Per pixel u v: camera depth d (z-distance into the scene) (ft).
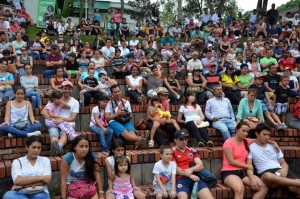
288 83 28.68
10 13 54.19
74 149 17.04
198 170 18.97
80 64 33.96
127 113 22.29
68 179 17.16
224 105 25.08
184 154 19.31
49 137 20.62
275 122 26.17
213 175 19.42
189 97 24.13
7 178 17.13
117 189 17.52
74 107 21.95
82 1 74.43
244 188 19.10
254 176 19.22
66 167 16.93
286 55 37.17
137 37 60.08
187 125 23.40
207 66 36.94
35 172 16.12
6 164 17.71
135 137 21.77
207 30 56.49
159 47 50.01
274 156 20.06
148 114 23.61
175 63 36.11
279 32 58.80
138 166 20.02
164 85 31.01
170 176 18.47
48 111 21.35
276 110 27.32
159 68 32.99
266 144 20.18
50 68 33.37
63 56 36.99
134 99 28.86
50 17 57.11
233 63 37.68
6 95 25.59
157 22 64.18
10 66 28.86
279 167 19.77
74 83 29.07
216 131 24.22
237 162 19.54
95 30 59.21
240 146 20.02
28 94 24.64
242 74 31.55
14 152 19.62
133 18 112.98
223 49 48.03
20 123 20.01
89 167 17.08
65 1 90.48
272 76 30.53
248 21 65.05
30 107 21.42
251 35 61.46
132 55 35.01
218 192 18.80
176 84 31.07
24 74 30.76
